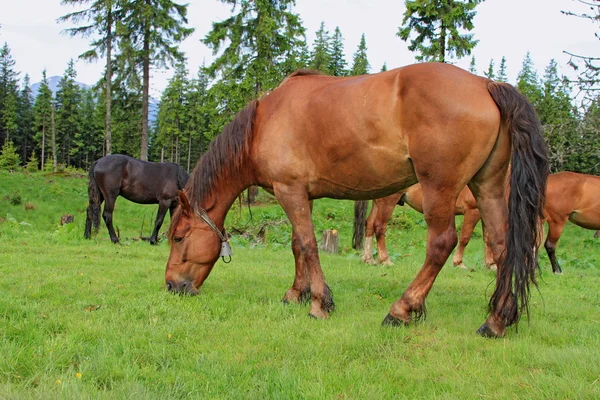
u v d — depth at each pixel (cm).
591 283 747
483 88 364
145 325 385
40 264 673
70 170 4050
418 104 360
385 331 378
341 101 396
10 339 336
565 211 914
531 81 4144
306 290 491
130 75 2600
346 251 1173
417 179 400
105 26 2550
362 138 386
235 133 461
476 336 374
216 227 493
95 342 340
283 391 262
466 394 265
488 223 393
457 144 353
